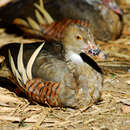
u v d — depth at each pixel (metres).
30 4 14.98
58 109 9.84
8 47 10.88
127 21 16.80
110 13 14.76
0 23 15.73
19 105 10.07
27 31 14.74
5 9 15.25
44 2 14.84
